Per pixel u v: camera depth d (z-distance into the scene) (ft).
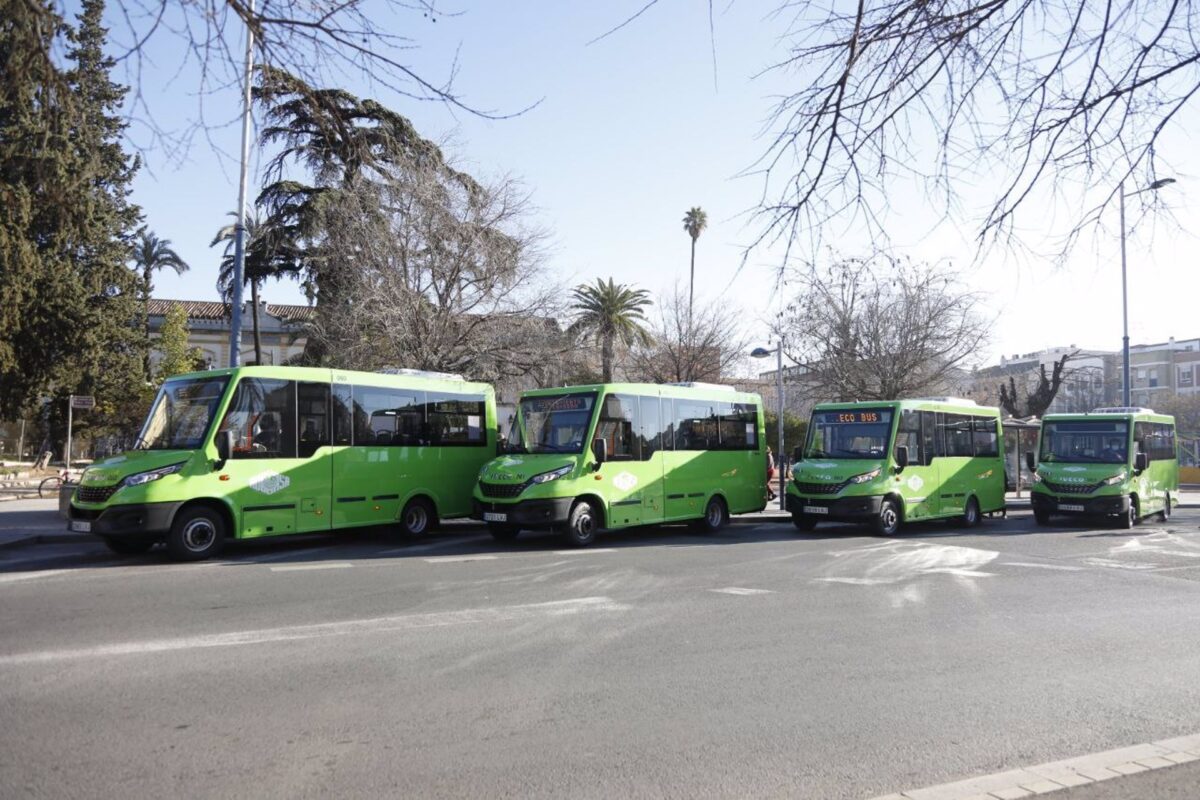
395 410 54.34
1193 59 12.01
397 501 53.83
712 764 16.25
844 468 62.08
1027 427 97.30
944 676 22.61
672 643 25.79
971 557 48.16
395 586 35.63
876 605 32.55
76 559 44.65
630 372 133.08
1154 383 247.50
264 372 47.47
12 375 112.37
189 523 43.93
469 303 86.33
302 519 48.55
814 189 13.34
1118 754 16.65
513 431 56.80
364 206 82.02
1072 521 77.61
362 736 17.44
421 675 21.88
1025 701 20.53
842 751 17.04
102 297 121.08
